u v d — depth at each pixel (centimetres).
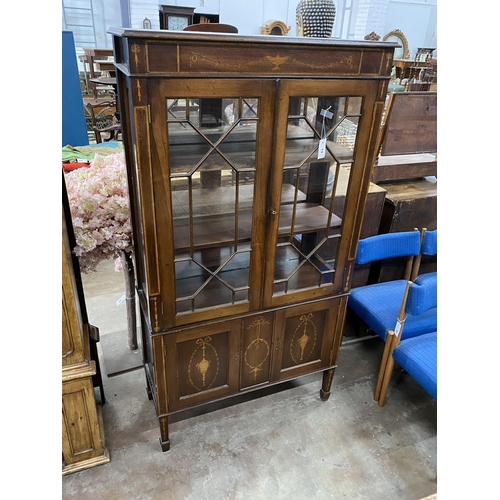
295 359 157
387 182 215
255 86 101
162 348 128
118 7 550
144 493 136
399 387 185
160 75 92
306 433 160
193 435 157
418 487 142
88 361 129
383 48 110
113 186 156
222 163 108
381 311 172
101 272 268
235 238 120
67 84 324
